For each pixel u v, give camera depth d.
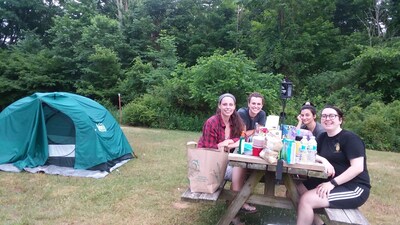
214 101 13.12
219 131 3.68
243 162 2.96
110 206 4.20
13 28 28.00
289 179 3.18
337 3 21.39
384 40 18.56
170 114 14.45
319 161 3.04
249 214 4.03
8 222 3.62
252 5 19.17
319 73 18.02
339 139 3.08
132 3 25.95
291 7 18.06
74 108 5.91
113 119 7.03
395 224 3.91
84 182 5.18
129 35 22.55
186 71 15.39
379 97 14.22
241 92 13.31
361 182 2.95
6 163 5.85
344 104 14.12
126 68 20.97
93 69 19.81
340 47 19.42
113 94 19.20
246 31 21.66
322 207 2.89
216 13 22.44
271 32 18.23
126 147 7.12
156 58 20.12
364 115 12.40
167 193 4.75
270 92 13.29
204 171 3.06
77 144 5.82
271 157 2.84
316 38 18.31
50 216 3.82
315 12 19.58
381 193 5.12
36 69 21.28
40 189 4.79
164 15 23.62
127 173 5.82
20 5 26.55
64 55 21.47
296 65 17.45
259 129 3.54
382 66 15.02
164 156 7.38
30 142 5.86
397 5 19.17
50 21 27.61
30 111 5.89
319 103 14.91
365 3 20.56
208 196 2.99
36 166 5.81
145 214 3.96
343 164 3.06
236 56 15.08
